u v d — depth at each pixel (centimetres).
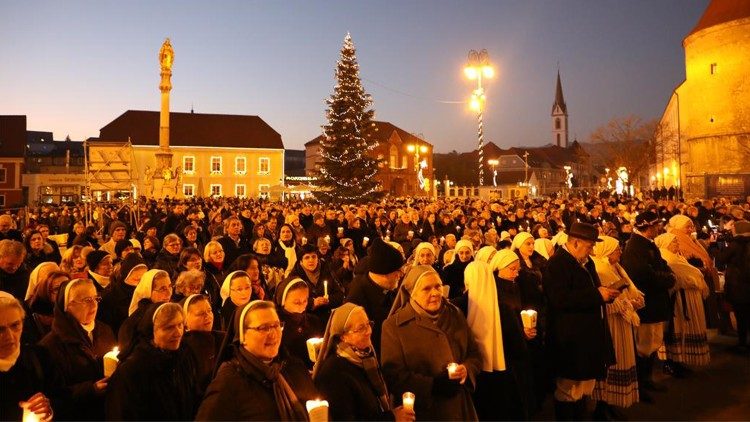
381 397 382
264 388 339
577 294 543
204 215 1952
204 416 330
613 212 1867
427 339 421
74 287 438
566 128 15400
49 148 10506
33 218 1748
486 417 498
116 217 1928
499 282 551
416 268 435
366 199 3906
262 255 877
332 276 719
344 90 3953
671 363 743
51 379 410
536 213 1752
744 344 834
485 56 2609
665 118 6900
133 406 370
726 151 4912
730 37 4872
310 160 8625
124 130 6675
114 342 499
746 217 1338
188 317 456
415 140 7994
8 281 638
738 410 615
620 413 605
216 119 7269
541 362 628
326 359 387
